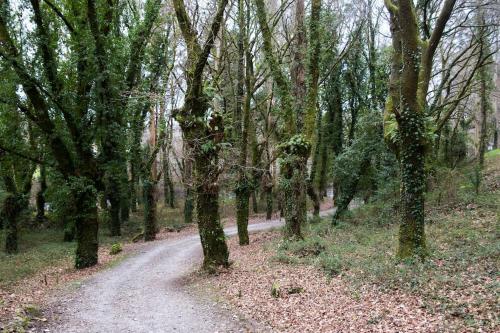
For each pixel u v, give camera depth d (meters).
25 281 13.64
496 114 38.56
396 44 13.45
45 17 15.84
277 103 23.61
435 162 21.17
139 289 11.72
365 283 9.59
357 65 29.58
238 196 19.45
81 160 15.70
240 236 19.39
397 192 20.06
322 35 20.03
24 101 15.65
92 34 15.44
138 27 18.23
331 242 15.90
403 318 7.21
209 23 15.55
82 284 12.55
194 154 12.48
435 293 8.03
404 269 9.76
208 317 8.62
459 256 10.48
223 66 20.91
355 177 21.17
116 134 16.39
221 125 12.64
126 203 33.50
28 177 24.36
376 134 20.75
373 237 15.74
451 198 18.17
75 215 16.00
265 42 17.36
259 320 8.23
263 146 23.19
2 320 7.70
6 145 16.17
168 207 41.66
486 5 18.41
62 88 15.65
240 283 11.23
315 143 30.94
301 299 9.20
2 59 13.86
